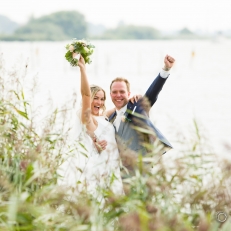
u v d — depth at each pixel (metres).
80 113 8.67
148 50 142.12
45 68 66.38
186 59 94.62
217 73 59.62
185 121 22.83
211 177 6.68
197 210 6.20
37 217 6.04
